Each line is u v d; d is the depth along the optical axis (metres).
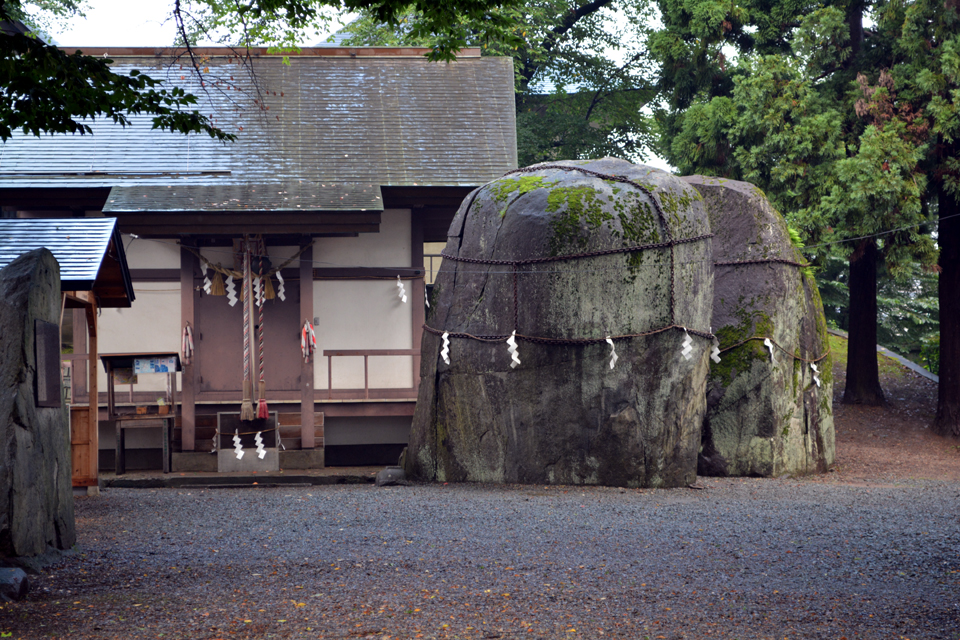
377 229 14.50
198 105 17.00
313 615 5.25
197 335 15.23
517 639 4.79
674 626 5.04
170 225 14.05
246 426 14.62
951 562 6.77
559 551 7.23
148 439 15.44
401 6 8.16
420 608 5.41
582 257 11.38
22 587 5.58
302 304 15.34
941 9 16.00
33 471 6.37
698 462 13.15
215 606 5.45
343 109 17.36
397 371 15.70
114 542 7.59
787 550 7.23
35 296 6.42
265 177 15.53
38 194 14.64
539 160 25.72
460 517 9.05
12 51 6.82
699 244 11.88
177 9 9.09
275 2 8.58
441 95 17.83
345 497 10.82
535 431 11.73
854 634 4.89
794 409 13.30
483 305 12.01
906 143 15.59
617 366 11.39
